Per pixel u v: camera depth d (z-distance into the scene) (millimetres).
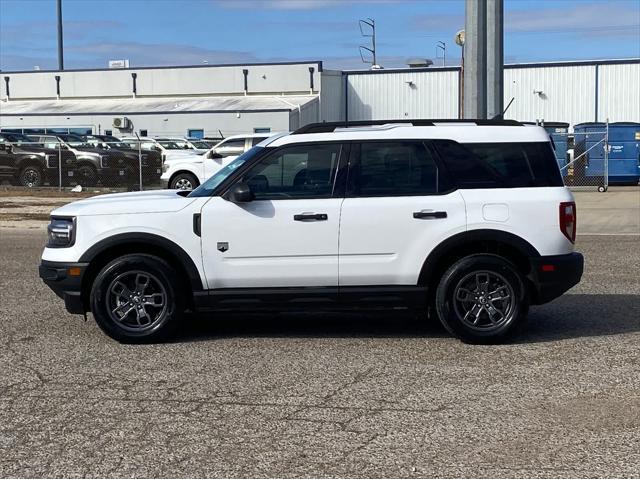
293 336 7559
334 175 7090
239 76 49281
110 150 27109
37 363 6609
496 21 16250
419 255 7004
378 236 6992
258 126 43719
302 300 7066
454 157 7105
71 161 26844
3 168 27266
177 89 50562
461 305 7094
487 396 5664
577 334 7547
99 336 7547
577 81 44156
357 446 4734
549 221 7016
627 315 8414
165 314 7156
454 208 6992
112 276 7086
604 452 4621
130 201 7199
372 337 7516
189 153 23688
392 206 6996
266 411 5371
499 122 7297
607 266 11891
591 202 23156
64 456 4609
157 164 26891
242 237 7016
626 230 16703
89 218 7086
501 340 7117
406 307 7109
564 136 29594
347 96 48750
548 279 7027
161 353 6914
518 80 45094
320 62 47562
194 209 7035
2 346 7184
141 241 7043
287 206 7004
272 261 7027
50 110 49969
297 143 7109
